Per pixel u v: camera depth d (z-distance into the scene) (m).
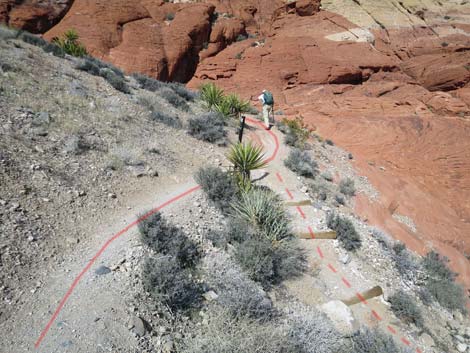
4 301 4.00
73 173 6.91
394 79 37.09
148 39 35.25
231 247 6.39
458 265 11.80
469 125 25.88
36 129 7.61
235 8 51.19
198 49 39.38
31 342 3.63
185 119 13.07
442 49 38.91
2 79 9.17
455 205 17.61
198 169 9.27
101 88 12.16
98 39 32.72
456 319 7.64
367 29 44.81
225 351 3.97
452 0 51.12
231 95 16.17
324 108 30.97
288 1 54.88
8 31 14.48
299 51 37.81
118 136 9.10
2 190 5.60
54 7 33.72
